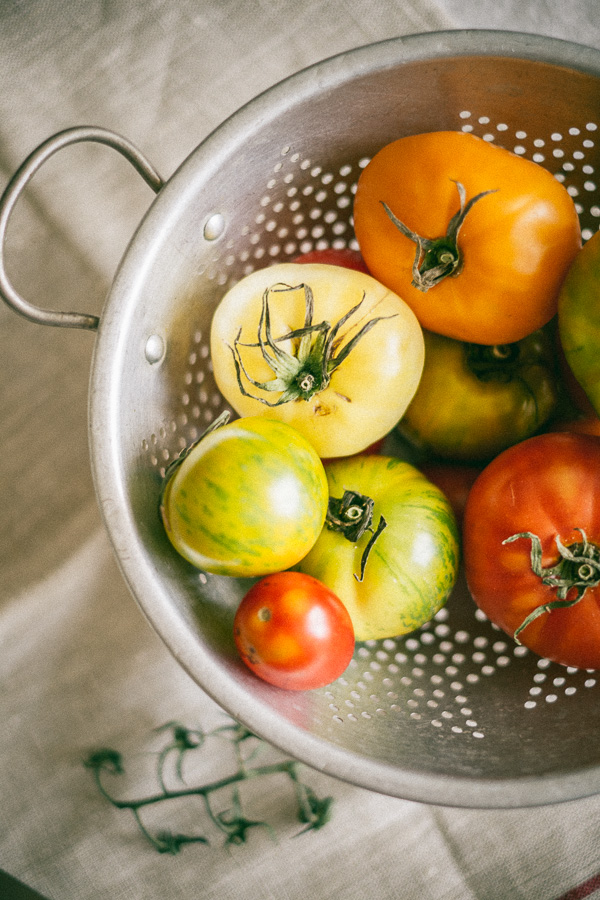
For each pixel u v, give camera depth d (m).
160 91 0.44
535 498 0.36
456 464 0.41
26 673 0.43
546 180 0.36
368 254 0.38
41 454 0.44
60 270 0.44
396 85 0.35
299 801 0.42
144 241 0.33
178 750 0.43
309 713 0.35
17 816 0.42
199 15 0.44
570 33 0.46
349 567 0.37
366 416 0.37
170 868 0.42
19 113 0.43
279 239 0.40
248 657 0.35
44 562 0.43
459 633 0.41
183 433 0.39
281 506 0.34
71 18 0.44
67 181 0.43
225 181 0.35
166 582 0.34
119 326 0.33
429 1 0.44
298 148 0.37
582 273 0.34
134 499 0.34
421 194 0.36
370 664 0.39
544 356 0.40
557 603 0.35
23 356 0.44
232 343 0.37
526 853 0.42
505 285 0.36
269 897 0.42
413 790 0.34
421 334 0.37
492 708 0.39
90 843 0.42
